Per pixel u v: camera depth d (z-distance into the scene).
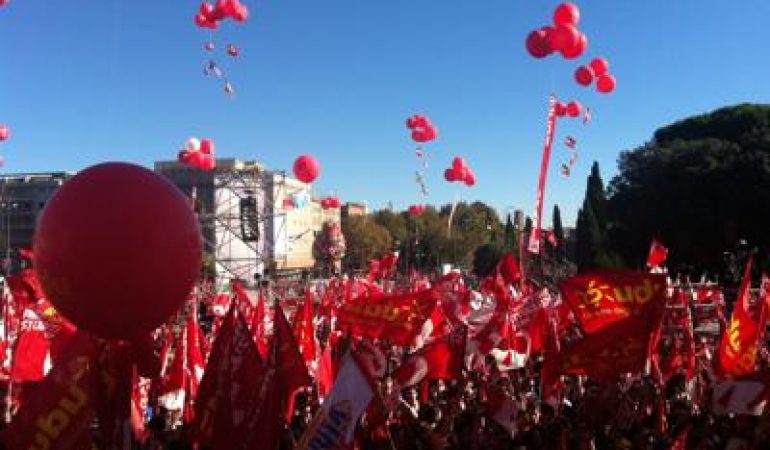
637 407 12.78
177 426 12.15
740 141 66.88
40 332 11.88
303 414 11.70
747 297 12.44
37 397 6.96
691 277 65.62
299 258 103.88
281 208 72.88
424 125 24.36
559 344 16.41
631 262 69.31
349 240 107.25
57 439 6.89
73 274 5.33
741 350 12.23
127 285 5.38
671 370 16.44
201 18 19.22
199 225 5.90
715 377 12.46
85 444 6.91
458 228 112.94
